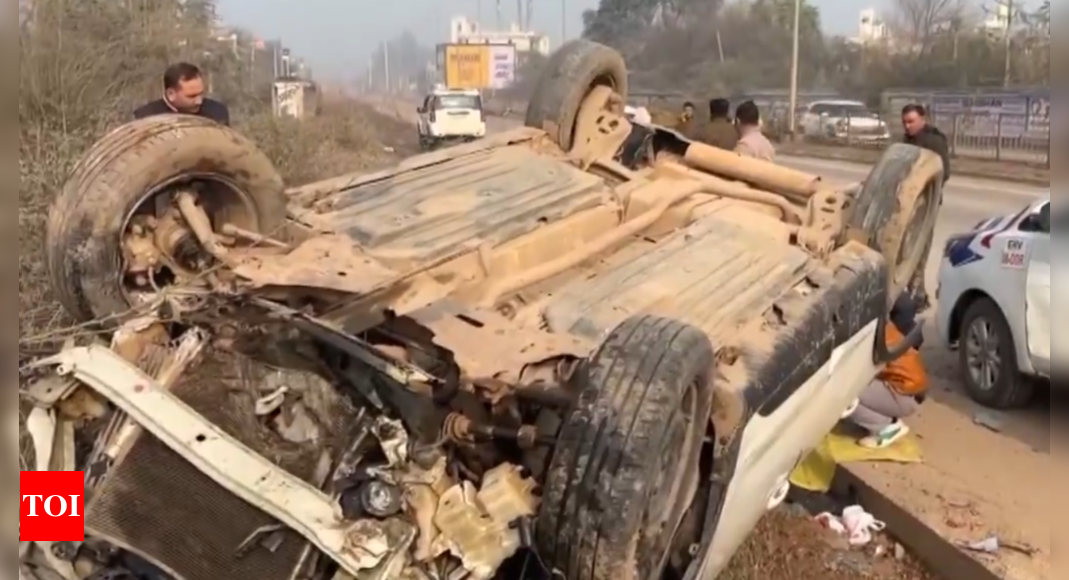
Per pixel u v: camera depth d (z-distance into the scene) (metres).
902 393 6.26
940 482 5.88
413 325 3.68
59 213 3.96
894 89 35.81
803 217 5.81
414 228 4.45
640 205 5.45
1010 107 22.52
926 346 8.48
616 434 3.10
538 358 3.45
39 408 3.35
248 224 4.29
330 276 3.70
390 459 3.13
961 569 5.02
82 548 3.40
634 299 4.31
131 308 3.91
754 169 6.29
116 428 3.34
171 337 3.65
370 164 14.86
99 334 3.89
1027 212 6.91
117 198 3.90
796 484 6.04
